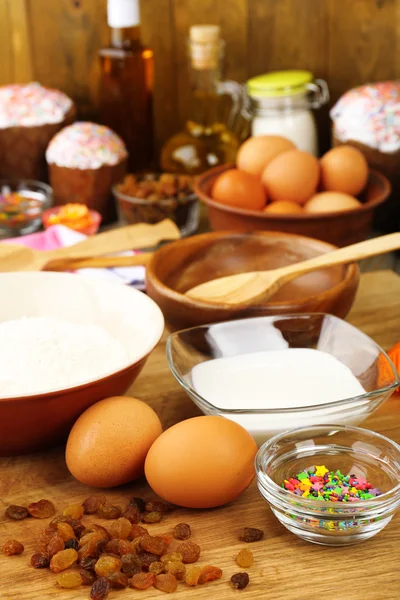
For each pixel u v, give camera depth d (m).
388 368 0.91
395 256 1.27
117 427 0.88
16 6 1.35
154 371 1.01
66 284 1.00
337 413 0.89
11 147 1.33
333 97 1.42
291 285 1.07
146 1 1.36
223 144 1.35
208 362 0.96
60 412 0.89
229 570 0.83
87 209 1.28
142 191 1.26
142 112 1.35
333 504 0.82
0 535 0.86
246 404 0.91
